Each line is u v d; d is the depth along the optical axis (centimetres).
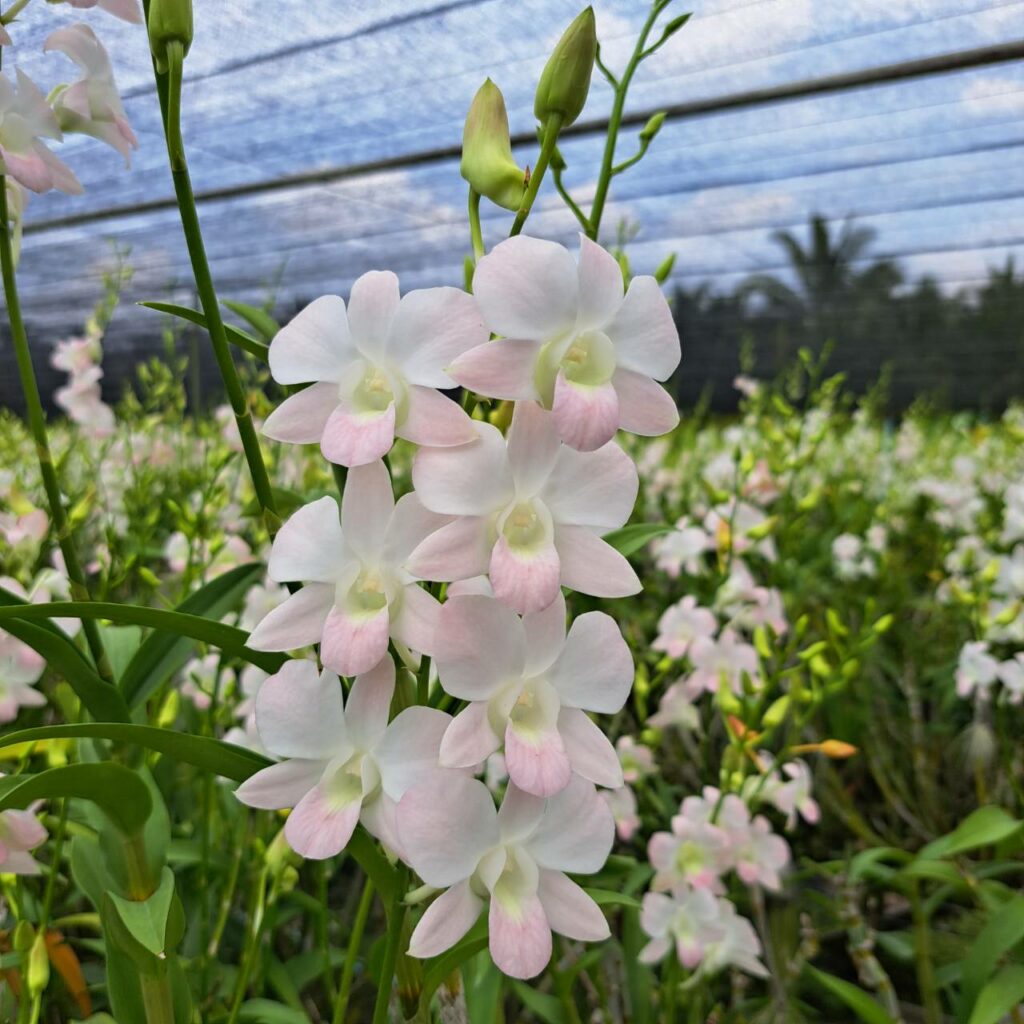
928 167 228
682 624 72
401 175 211
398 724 30
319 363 29
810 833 98
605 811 30
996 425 313
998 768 102
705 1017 68
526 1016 70
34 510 54
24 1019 44
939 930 86
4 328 349
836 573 143
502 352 28
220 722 64
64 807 46
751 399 174
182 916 40
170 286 180
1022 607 87
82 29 41
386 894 33
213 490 73
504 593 27
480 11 135
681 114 173
